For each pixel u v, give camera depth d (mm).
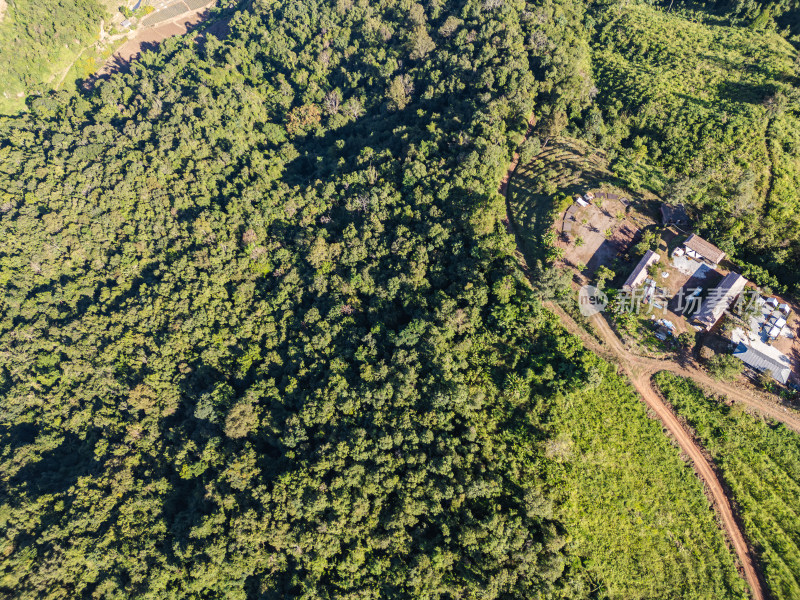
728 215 86625
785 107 100750
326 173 118812
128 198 118875
